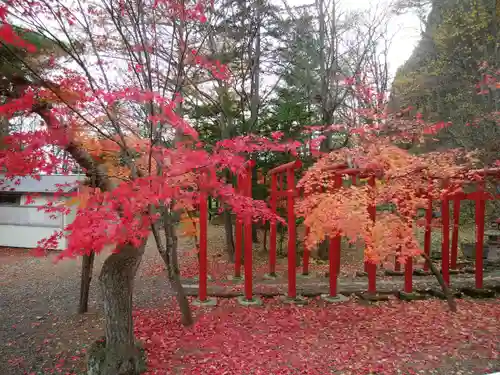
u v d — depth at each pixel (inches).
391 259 490.9
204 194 225.1
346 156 311.0
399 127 309.0
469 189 425.4
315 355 211.2
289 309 302.0
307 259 442.3
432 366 196.1
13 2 139.9
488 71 390.9
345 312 294.7
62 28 154.0
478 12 443.8
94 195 147.9
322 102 502.0
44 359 207.8
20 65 159.0
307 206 303.4
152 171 177.3
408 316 282.8
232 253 523.8
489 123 354.3
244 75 475.8
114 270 185.9
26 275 419.8
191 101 492.4
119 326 184.2
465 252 533.3
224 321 269.9
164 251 243.8
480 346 221.8
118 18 171.5
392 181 275.0
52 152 167.5
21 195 593.0
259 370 191.3
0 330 251.0
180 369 192.7
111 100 138.6
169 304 312.0
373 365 197.5
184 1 177.0
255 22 459.8
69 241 134.3
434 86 527.8
